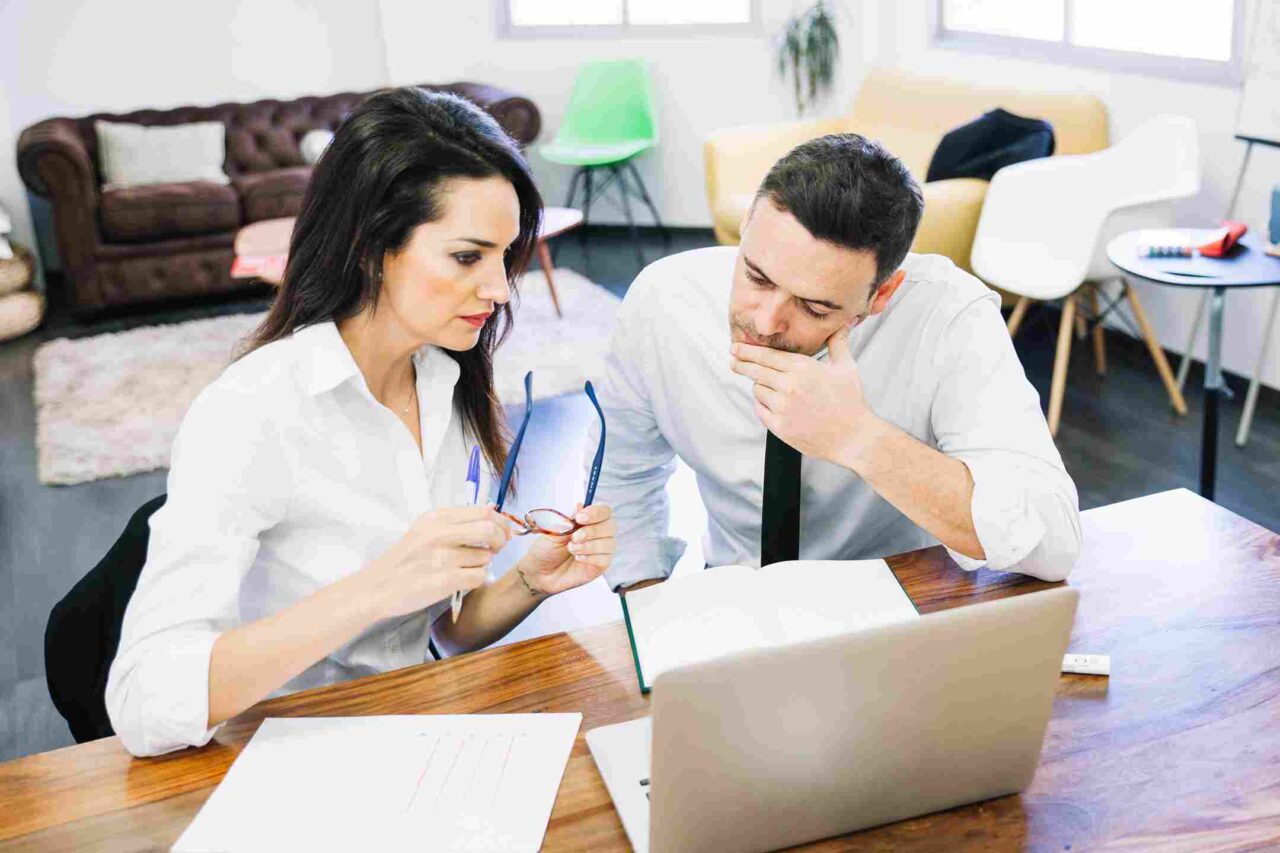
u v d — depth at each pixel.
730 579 1.38
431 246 1.24
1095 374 4.24
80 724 1.44
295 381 1.31
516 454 1.29
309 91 6.47
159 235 5.33
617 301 5.18
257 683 1.14
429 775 1.13
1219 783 1.12
